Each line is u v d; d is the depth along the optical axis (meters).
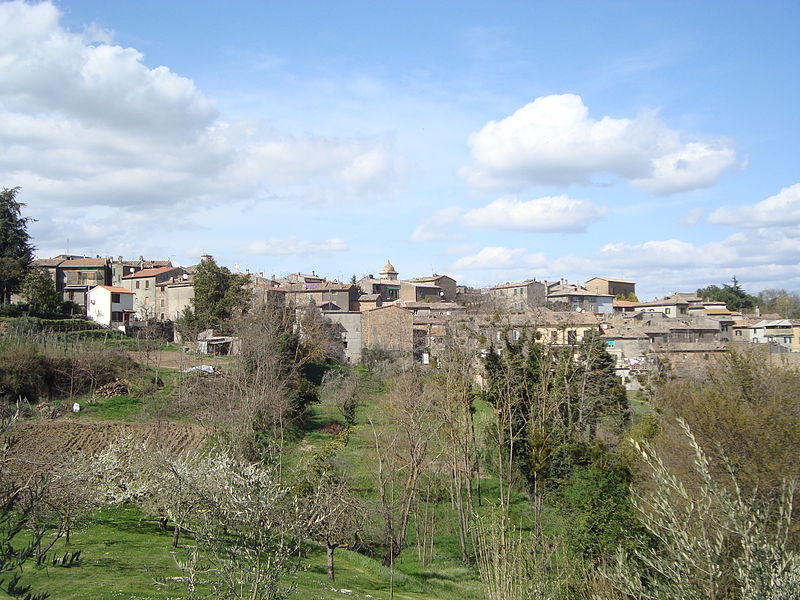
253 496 11.41
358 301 96.69
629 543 18.25
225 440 29.94
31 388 45.91
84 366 49.59
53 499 15.52
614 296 114.56
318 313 71.75
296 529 15.49
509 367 33.41
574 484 23.64
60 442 36.06
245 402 35.91
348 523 25.64
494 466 38.22
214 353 66.31
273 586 11.23
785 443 20.59
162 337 71.06
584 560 19.50
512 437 31.55
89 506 18.31
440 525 32.16
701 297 121.38
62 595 14.11
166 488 19.84
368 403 54.16
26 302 71.25
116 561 18.06
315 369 62.81
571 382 36.31
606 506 20.86
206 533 11.38
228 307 75.62
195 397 44.75
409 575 25.30
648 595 8.77
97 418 42.97
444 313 88.31
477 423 42.66
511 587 15.80
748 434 21.03
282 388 44.44
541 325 42.25
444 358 37.31
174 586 15.59
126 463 24.58
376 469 35.06
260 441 32.88
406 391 37.75
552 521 28.81
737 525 7.82
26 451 16.17
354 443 41.69
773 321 82.00
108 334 66.44
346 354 76.75
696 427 22.72
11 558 6.11
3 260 68.06
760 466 20.11
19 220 71.88
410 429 30.41
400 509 29.95
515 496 36.16
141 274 98.31
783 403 24.12
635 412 43.38
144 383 50.09
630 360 60.56
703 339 73.56
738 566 7.68
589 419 37.84
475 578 25.70
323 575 22.06
